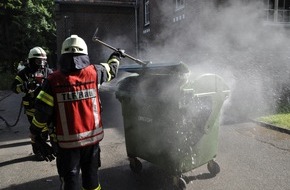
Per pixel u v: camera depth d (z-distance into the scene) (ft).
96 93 8.43
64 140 7.93
